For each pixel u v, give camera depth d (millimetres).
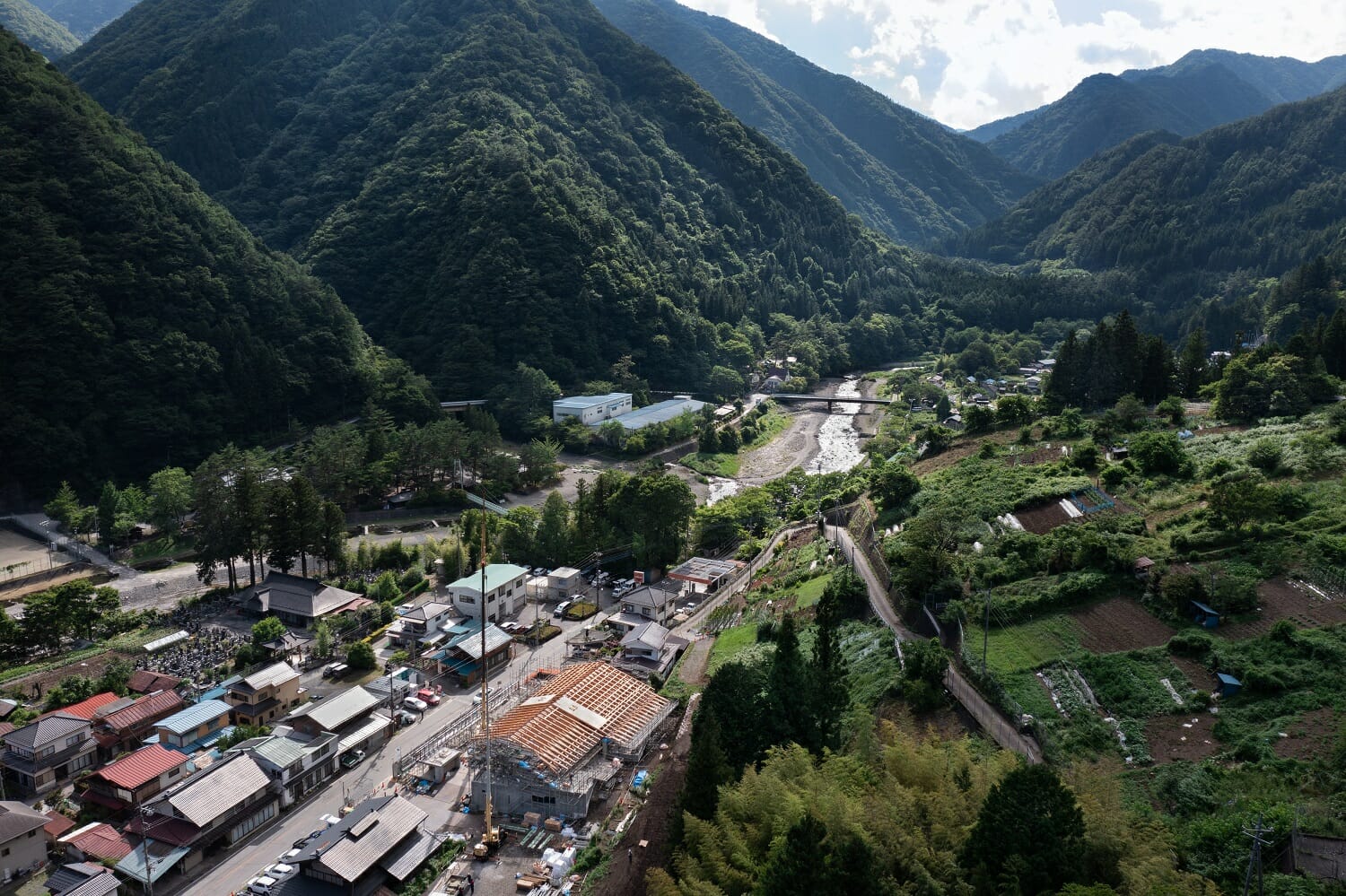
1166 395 154375
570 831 72688
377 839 68562
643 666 99875
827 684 68562
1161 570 81688
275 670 94438
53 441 166125
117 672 96062
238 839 74312
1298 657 67938
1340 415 111312
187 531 154500
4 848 66938
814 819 45906
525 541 139375
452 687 101750
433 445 174875
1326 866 46812
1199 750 61594
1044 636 77750
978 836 46281
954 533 99312
